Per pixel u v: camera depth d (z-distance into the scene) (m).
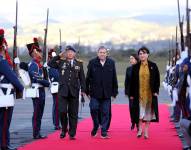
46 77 16.95
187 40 13.80
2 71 13.74
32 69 16.47
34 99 16.58
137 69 16.83
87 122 21.16
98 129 18.66
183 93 13.49
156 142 15.86
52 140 16.22
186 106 13.41
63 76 16.61
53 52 19.50
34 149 14.54
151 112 16.75
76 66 16.75
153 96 16.72
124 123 20.92
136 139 16.48
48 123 21.20
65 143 15.64
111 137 16.94
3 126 14.02
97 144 15.48
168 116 23.36
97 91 16.94
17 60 15.96
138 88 16.78
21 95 14.06
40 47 18.31
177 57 19.77
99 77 16.98
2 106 13.77
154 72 16.75
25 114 24.97
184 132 12.83
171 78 20.81
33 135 16.61
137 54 18.25
